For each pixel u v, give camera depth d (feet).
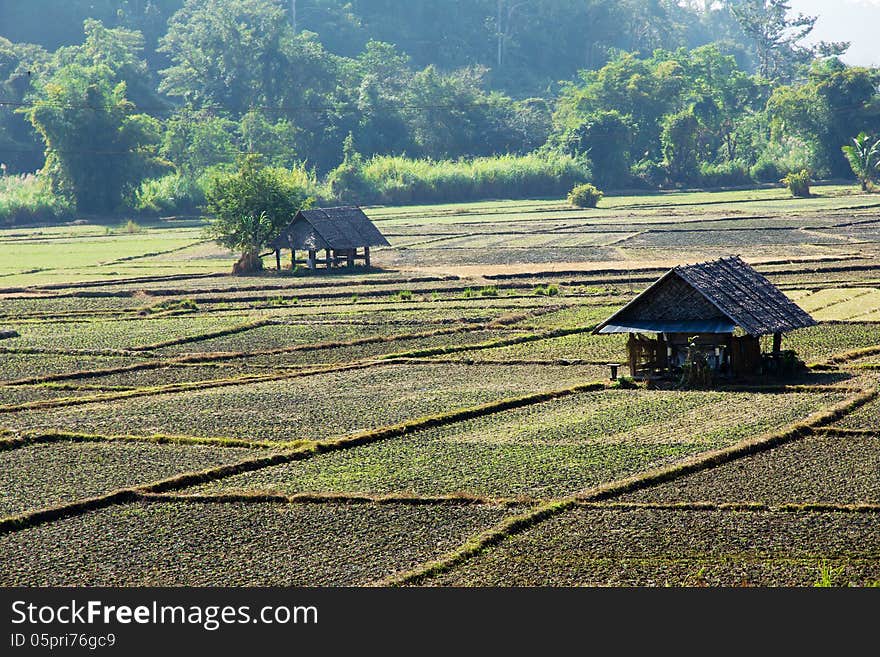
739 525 180.45
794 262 528.22
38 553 175.63
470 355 335.06
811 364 301.02
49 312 441.68
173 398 282.77
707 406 258.98
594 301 437.58
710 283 292.81
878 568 162.20
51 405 276.41
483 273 525.75
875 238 629.51
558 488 200.23
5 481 211.82
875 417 242.78
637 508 189.78
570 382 291.17
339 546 175.42
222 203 565.12
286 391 288.10
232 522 187.42
